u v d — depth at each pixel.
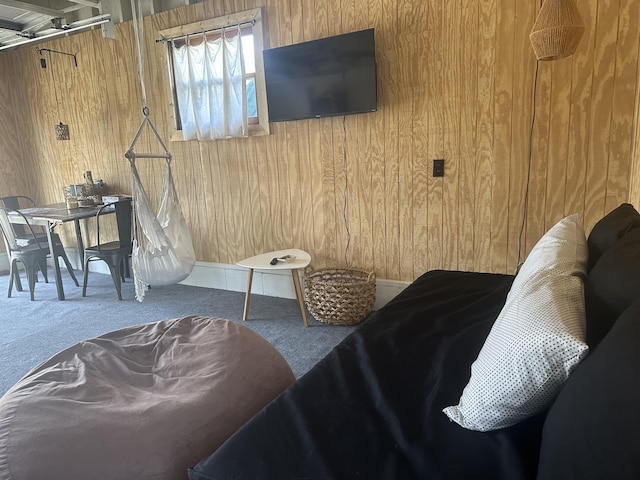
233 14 3.54
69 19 4.68
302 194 3.59
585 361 0.85
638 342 0.71
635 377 0.67
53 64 4.71
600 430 0.70
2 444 1.17
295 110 3.30
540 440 1.07
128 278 4.72
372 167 3.25
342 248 3.50
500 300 1.95
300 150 3.52
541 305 1.04
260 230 3.87
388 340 1.63
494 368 1.02
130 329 1.97
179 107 3.92
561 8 1.85
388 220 3.27
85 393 1.41
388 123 3.13
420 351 1.55
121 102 4.38
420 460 1.03
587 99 2.54
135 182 3.04
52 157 5.07
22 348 3.04
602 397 0.71
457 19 2.80
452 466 1.00
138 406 1.35
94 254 3.99
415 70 2.97
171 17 3.88
